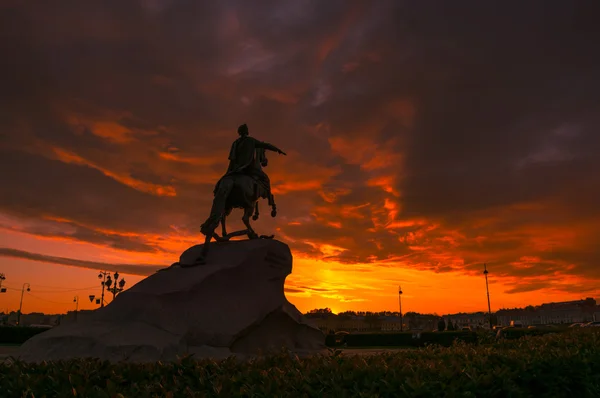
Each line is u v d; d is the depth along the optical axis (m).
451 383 4.70
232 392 4.28
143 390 4.46
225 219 11.66
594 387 5.93
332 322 93.12
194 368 5.33
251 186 11.39
